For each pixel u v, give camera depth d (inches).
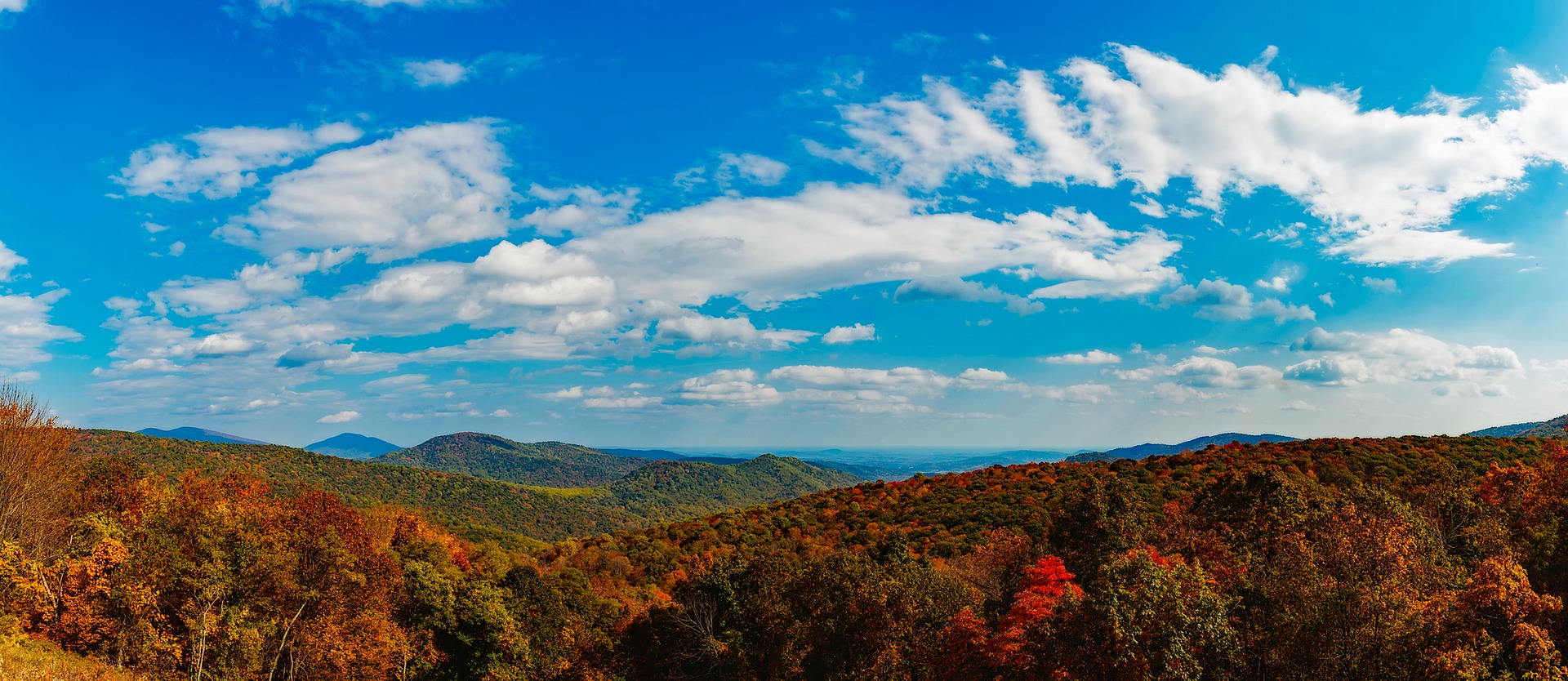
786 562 1993.1
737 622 1911.9
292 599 1916.8
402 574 2518.5
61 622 1571.1
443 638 2546.8
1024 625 1428.4
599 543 5103.3
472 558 4013.3
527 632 2625.5
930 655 1670.8
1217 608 1107.9
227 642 1680.6
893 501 4702.3
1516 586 1122.7
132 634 1608.0
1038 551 2363.4
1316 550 1521.9
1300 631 1159.6
